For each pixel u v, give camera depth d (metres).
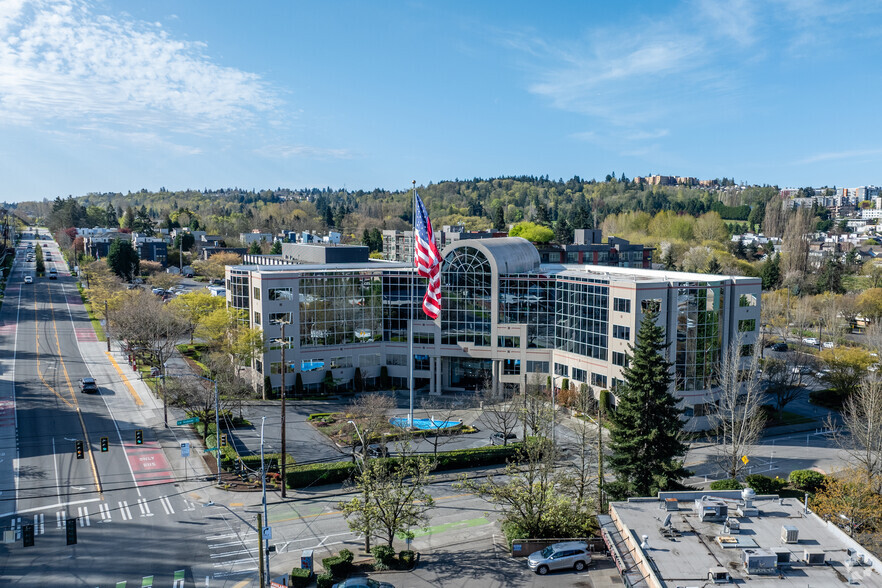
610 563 47.97
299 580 44.22
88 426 77.94
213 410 77.44
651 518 40.56
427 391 99.25
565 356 91.50
